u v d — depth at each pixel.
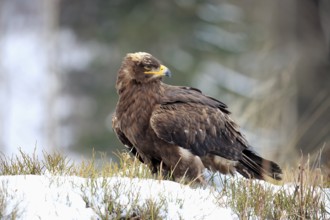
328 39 41.62
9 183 10.56
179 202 10.55
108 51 40.28
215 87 38.62
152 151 12.87
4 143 36.97
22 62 40.00
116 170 11.78
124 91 12.91
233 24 41.22
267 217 10.81
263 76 28.19
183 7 40.38
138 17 39.97
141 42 39.59
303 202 10.86
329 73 39.59
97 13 41.12
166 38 39.59
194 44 39.94
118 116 13.00
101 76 40.12
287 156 16.52
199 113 12.89
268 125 16.84
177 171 12.70
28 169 11.60
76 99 39.81
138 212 10.31
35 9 43.22
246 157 13.16
